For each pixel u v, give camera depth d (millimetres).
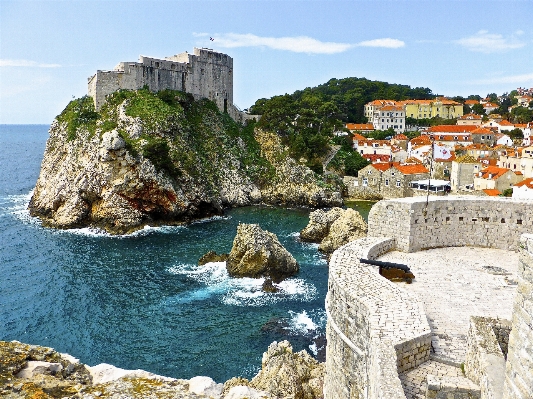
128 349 35969
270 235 54781
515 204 25703
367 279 19562
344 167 112312
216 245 66375
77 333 38688
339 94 198500
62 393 11164
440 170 102312
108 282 50812
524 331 8461
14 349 12266
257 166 108562
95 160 78562
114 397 11141
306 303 44969
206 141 105188
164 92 102875
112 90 97938
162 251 63062
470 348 13820
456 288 20547
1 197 103000
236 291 48188
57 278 51750
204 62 117000
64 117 96750
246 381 26328
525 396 8289
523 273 8617
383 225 26688
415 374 14227
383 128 165500
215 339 37438
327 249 62125
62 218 77438
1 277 51562
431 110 182500
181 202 81375
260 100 144250
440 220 26406
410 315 16094
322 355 34500
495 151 109938
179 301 45594
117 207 77062
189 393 11742
